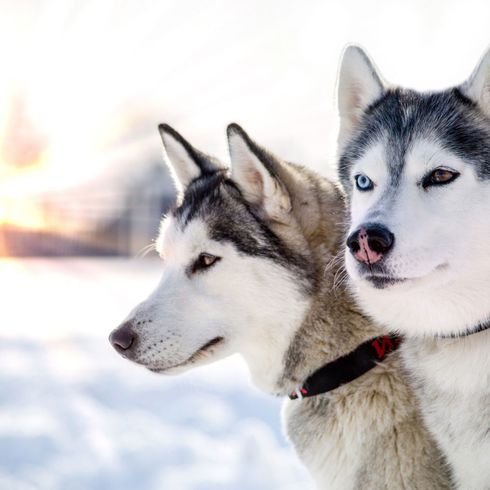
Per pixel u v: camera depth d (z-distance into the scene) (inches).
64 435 226.2
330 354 132.1
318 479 135.1
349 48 138.5
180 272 137.6
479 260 114.7
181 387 286.2
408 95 132.9
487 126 119.3
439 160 116.0
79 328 422.6
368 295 126.3
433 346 123.0
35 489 187.3
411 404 127.6
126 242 1064.8
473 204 114.5
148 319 134.9
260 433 225.3
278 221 134.7
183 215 140.3
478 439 116.6
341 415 131.0
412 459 126.0
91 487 189.5
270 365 137.6
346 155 138.2
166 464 204.8
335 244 136.3
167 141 154.4
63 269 834.8
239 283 133.6
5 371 310.5
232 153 136.3
